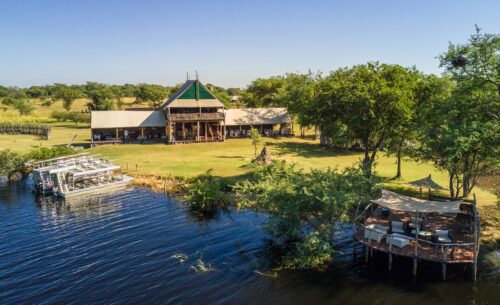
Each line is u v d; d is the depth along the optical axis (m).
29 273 21.92
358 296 19.08
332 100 43.66
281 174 29.86
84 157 46.78
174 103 68.50
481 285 19.84
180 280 20.86
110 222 30.39
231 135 74.44
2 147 62.00
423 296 19.00
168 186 40.31
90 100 150.62
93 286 20.39
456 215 26.53
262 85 107.56
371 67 42.03
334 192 22.70
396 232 23.12
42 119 107.94
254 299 18.89
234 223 29.55
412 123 36.84
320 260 22.66
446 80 38.41
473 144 26.44
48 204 35.59
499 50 28.05
